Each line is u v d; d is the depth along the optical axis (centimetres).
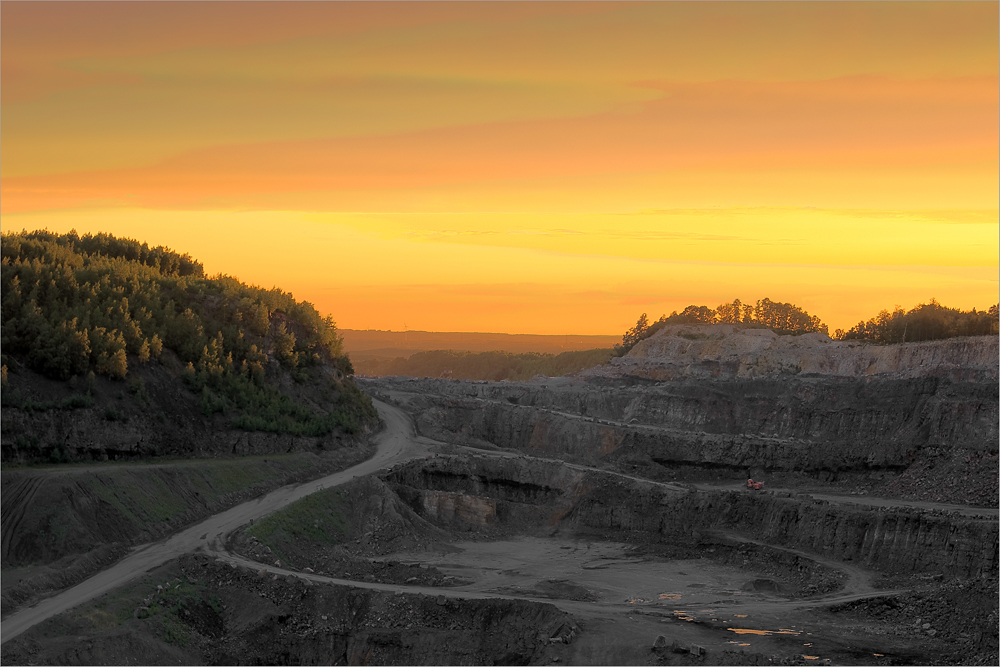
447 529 11088
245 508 9644
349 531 10106
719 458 13188
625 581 9019
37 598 6894
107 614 6819
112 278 12369
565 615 7469
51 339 9981
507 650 7138
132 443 9994
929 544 8888
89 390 9850
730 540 10144
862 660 6650
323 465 11650
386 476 11494
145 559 7938
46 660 6016
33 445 8950
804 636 7138
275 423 11800
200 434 10912
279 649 7306
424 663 7156
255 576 7975
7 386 9169
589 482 11850
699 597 8425
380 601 7812
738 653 6706
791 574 9194
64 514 7888
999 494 10062
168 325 12031
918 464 11581
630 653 6856
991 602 7275
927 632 7200
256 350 12975
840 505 9888
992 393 11944
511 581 8862
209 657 7019
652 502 11238
